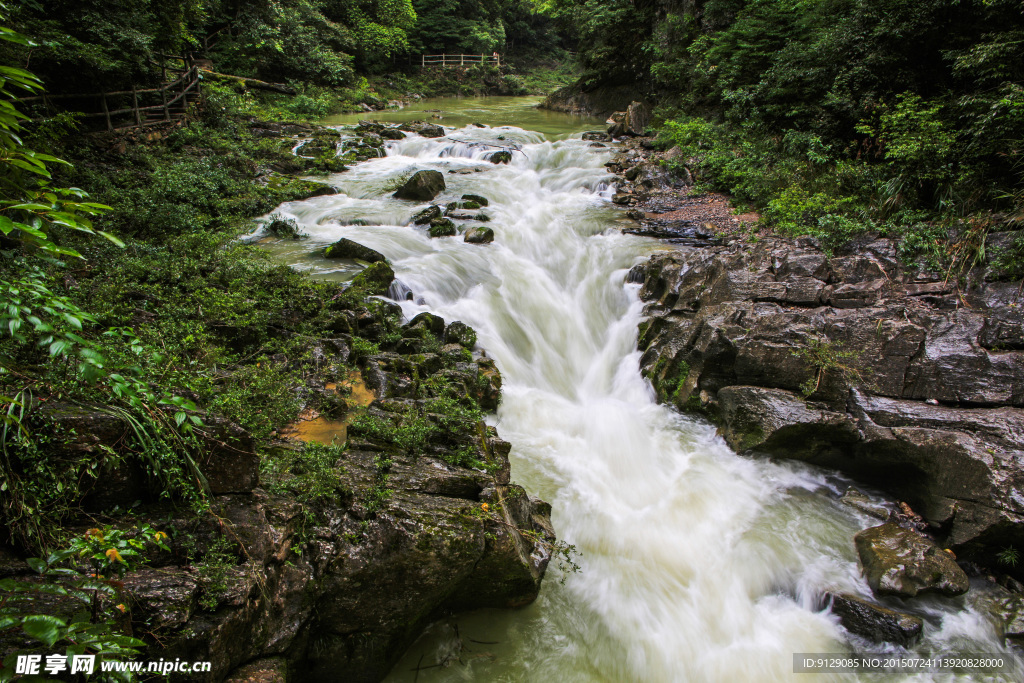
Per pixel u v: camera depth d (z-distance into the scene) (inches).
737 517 240.4
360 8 1349.7
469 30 1599.4
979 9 427.5
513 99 1427.2
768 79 619.8
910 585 203.3
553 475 255.1
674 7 899.4
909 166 402.0
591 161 675.4
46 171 95.0
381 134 788.6
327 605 150.8
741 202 536.4
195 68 658.8
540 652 181.0
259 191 514.9
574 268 420.5
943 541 230.5
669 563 218.5
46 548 111.4
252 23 995.3
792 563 219.0
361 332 299.9
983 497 219.6
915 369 262.7
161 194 419.5
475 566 172.7
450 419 218.4
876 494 259.9
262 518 144.0
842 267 324.8
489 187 590.2
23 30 383.2
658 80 911.0
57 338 88.5
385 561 155.7
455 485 185.5
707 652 188.9
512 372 330.3
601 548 221.6
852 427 253.1
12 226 81.5
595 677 176.7
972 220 337.1
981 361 256.2
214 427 142.3
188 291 287.4
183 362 201.6
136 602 114.3
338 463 182.7
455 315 351.9
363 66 1310.3
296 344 260.5
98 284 254.2
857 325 281.6
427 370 278.4
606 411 306.3
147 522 128.6
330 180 596.4
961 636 195.8
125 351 151.4
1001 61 390.0
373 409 226.1
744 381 289.7
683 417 304.2
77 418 120.6
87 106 491.5
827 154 517.3
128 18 521.3
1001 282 289.7
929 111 413.7
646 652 186.5
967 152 374.9
